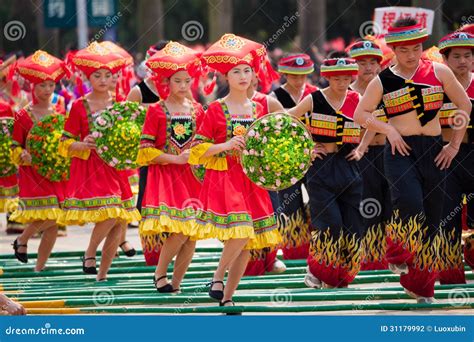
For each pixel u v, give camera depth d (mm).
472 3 53188
